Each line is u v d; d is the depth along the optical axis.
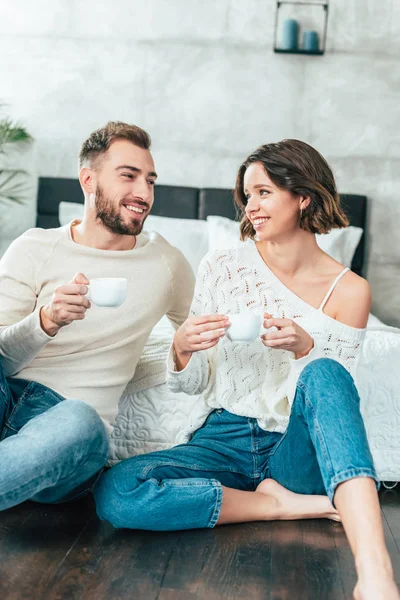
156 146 4.22
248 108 4.18
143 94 4.19
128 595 1.55
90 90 4.20
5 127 4.07
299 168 1.87
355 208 4.13
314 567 1.71
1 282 2.03
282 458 1.88
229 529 1.91
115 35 4.16
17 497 1.67
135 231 2.07
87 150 2.08
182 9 4.14
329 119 4.17
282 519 1.97
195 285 2.12
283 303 1.96
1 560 1.70
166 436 2.30
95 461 1.83
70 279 2.05
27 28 4.17
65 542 1.82
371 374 2.34
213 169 4.22
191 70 4.17
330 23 4.12
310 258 1.98
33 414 1.95
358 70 4.14
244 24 4.14
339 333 1.91
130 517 1.83
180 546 1.81
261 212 1.90
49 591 1.56
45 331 1.84
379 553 1.38
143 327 2.11
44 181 4.18
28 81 4.20
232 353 1.95
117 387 2.09
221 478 1.97
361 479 1.47
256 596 1.57
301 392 1.68
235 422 1.99
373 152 4.18
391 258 4.23
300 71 4.16
